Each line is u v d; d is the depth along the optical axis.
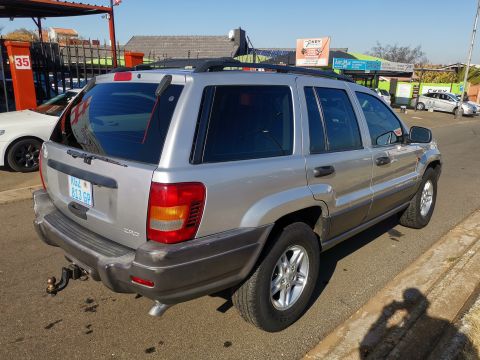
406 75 34.66
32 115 8.16
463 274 4.10
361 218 3.96
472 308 3.48
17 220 5.28
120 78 3.02
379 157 4.04
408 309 3.49
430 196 5.51
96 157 2.72
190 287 2.55
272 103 3.05
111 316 3.33
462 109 30.98
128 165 2.51
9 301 3.47
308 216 3.46
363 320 3.33
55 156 3.18
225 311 3.45
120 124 2.78
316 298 3.71
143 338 3.07
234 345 3.03
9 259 4.21
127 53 13.66
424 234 5.33
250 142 2.85
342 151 3.58
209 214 2.53
